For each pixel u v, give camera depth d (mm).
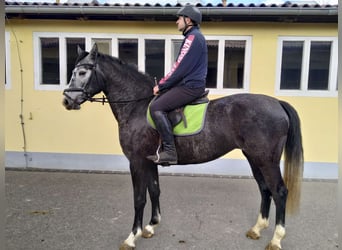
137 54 4672
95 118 4812
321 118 4582
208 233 2879
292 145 2477
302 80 4551
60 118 4836
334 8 3893
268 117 2424
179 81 2467
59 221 3104
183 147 2529
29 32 4660
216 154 2553
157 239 2760
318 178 4660
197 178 4633
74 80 2578
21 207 3463
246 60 4562
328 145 4617
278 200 2441
